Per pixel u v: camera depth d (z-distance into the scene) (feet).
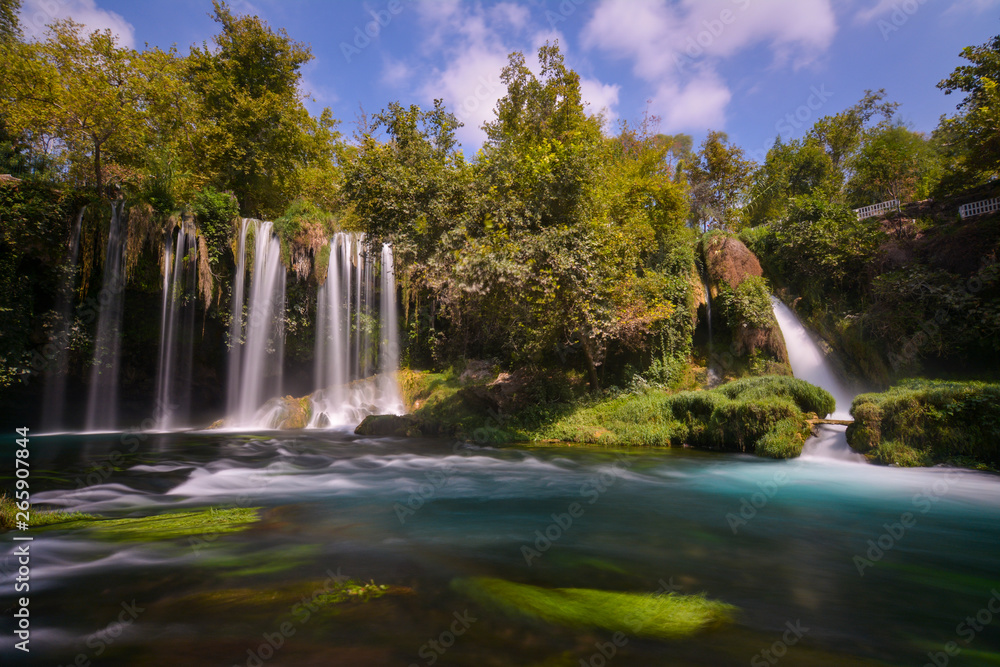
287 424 67.46
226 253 70.90
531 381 62.23
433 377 75.25
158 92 68.08
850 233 70.13
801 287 73.36
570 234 50.49
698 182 119.14
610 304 54.19
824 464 39.40
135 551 18.88
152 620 13.26
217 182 82.69
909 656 12.23
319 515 25.20
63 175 66.44
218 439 56.03
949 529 23.63
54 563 17.49
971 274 59.57
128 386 70.38
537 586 16.12
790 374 64.13
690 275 70.95
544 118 74.08
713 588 16.42
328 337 78.48
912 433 37.88
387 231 56.08
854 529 23.54
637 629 13.17
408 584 15.94
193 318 72.08
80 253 62.49
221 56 85.46
